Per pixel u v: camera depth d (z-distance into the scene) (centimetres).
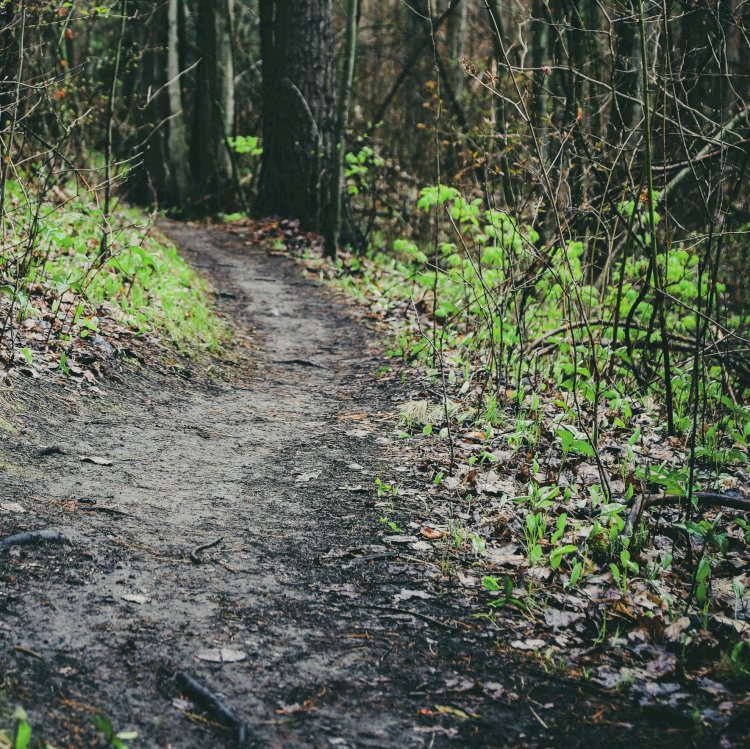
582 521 460
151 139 1845
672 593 397
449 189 783
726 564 431
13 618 321
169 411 647
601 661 342
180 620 342
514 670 333
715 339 561
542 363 763
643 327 698
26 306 612
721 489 507
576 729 299
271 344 957
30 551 375
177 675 302
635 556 423
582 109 738
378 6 2811
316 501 494
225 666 315
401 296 1150
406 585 393
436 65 723
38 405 565
